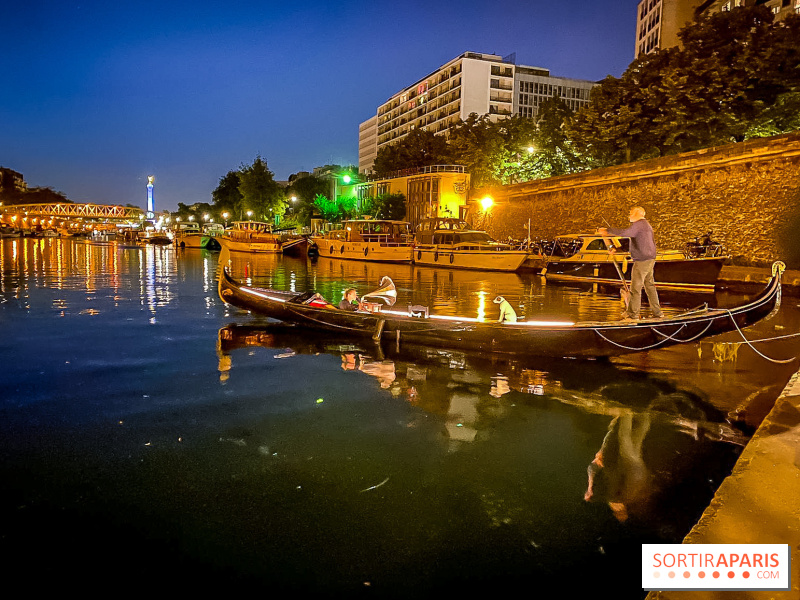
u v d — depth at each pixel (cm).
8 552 386
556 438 609
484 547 401
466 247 3312
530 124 5078
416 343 1039
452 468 530
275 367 905
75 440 588
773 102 2808
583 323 914
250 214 7950
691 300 1952
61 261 3609
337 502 462
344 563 380
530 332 937
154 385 795
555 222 3794
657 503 467
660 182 2977
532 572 372
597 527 429
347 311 1102
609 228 940
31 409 684
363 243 4031
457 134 6203
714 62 2809
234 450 566
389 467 530
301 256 5022
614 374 879
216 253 5394
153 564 376
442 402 731
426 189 5953
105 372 865
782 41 2714
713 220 2705
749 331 1259
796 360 974
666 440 605
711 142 2950
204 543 402
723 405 727
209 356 978
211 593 348
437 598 346
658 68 3300
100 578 361
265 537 410
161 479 499
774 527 339
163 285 2181
